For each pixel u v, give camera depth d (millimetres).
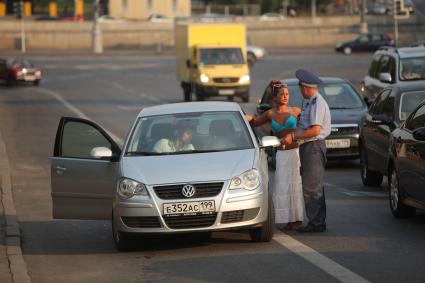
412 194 27719
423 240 25109
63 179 26562
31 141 60656
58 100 97938
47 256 25469
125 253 25250
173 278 21500
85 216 26547
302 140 26812
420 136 26531
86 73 143625
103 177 26109
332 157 43781
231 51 93375
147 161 25234
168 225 23969
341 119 44062
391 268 21438
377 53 59500
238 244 25297
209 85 91250
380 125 35750
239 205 23953
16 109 87500
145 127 26891
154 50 199000
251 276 21188
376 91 57000
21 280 21891
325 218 27719
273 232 25234
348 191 36438
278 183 27062
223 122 26812
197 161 24891
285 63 152000
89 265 23875
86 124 26812
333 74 122938
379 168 36000
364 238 25656
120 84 121500
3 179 42812
